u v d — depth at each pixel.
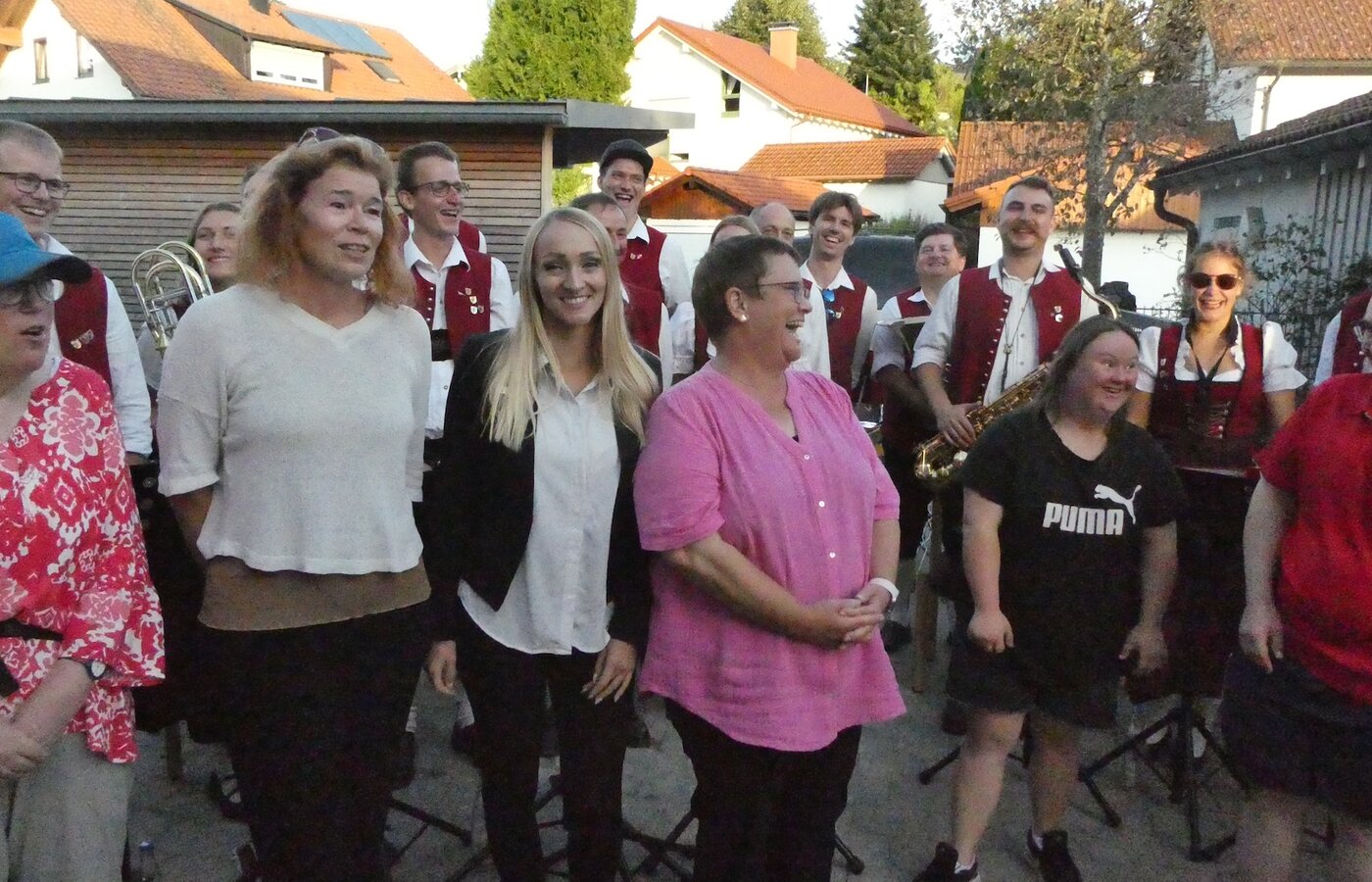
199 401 2.20
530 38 30.19
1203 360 3.60
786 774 2.44
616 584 2.55
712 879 2.39
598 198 3.87
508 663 2.53
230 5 25.56
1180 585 3.38
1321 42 18.16
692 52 37.84
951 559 3.17
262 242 2.22
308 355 2.22
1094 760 3.88
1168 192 16.72
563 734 2.57
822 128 37.94
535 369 2.52
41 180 3.04
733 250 2.33
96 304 3.16
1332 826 2.65
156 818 3.39
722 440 2.30
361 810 2.36
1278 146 12.13
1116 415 2.97
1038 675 2.91
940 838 3.41
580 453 2.50
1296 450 2.53
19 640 2.08
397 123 9.21
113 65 21.17
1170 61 16.45
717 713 2.32
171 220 10.05
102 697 2.21
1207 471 3.31
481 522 2.53
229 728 2.29
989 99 19.02
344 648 2.29
